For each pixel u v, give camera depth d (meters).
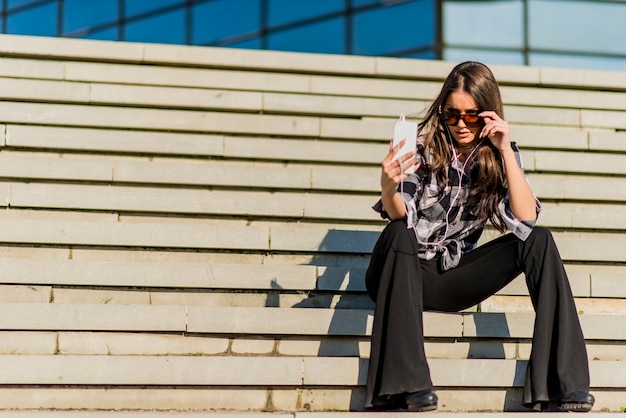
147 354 4.58
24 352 4.50
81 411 4.14
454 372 4.44
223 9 16.34
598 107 6.79
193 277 5.04
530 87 6.86
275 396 4.39
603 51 14.61
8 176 5.64
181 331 4.60
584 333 4.80
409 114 6.57
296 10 15.59
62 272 4.95
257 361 4.37
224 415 4.04
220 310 4.62
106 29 17.55
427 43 14.25
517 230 4.27
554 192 6.07
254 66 6.60
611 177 6.34
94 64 6.40
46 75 6.27
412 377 3.97
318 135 6.35
